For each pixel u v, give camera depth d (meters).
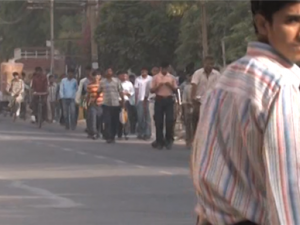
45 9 110.94
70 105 53.50
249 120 5.77
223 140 5.91
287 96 5.72
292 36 5.96
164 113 38.00
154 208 20.45
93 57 69.19
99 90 42.59
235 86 5.88
